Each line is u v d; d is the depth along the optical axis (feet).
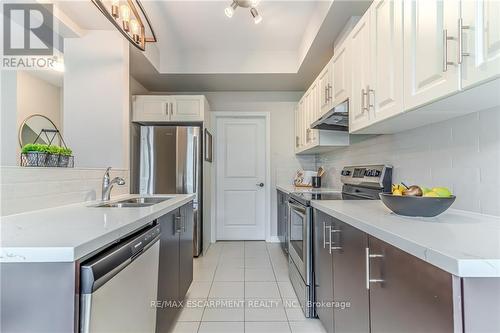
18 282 2.58
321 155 12.98
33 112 7.90
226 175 13.82
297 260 7.39
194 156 11.14
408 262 2.71
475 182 4.13
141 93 12.50
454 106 3.84
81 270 2.61
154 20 8.63
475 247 2.36
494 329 2.07
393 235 2.91
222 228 13.79
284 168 13.65
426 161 5.29
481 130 4.02
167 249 5.47
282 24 8.93
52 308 2.57
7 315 2.57
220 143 13.82
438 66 3.45
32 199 4.51
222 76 11.49
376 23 5.09
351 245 4.17
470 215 4.04
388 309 3.09
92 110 8.14
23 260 2.53
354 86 6.14
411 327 2.66
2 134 6.99
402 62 4.25
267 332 5.84
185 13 8.25
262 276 9.02
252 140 13.83
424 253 2.41
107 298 2.88
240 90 13.46
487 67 2.78
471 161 4.20
